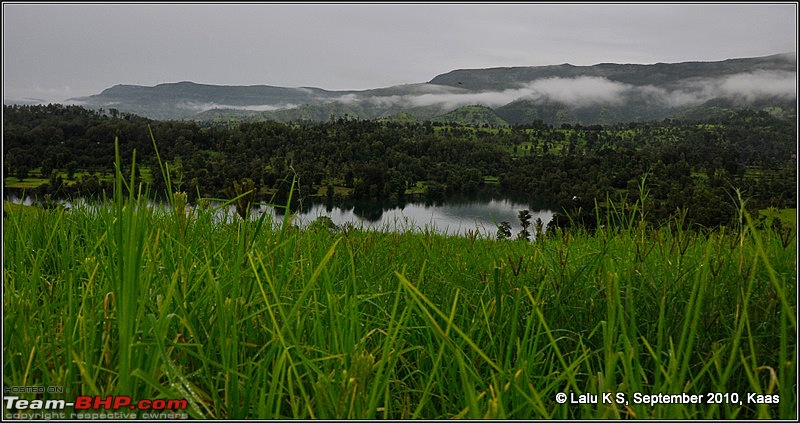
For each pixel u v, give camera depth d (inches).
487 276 136.3
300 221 167.0
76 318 89.0
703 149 2763.3
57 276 125.5
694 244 154.3
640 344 97.8
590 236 182.4
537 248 146.6
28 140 2233.0
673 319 105.8
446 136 6998.0
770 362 96.0
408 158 4899.1
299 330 88.1
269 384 86.3
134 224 73.2
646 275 123.3
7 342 82.6
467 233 207.8
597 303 116.7
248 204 125.0
